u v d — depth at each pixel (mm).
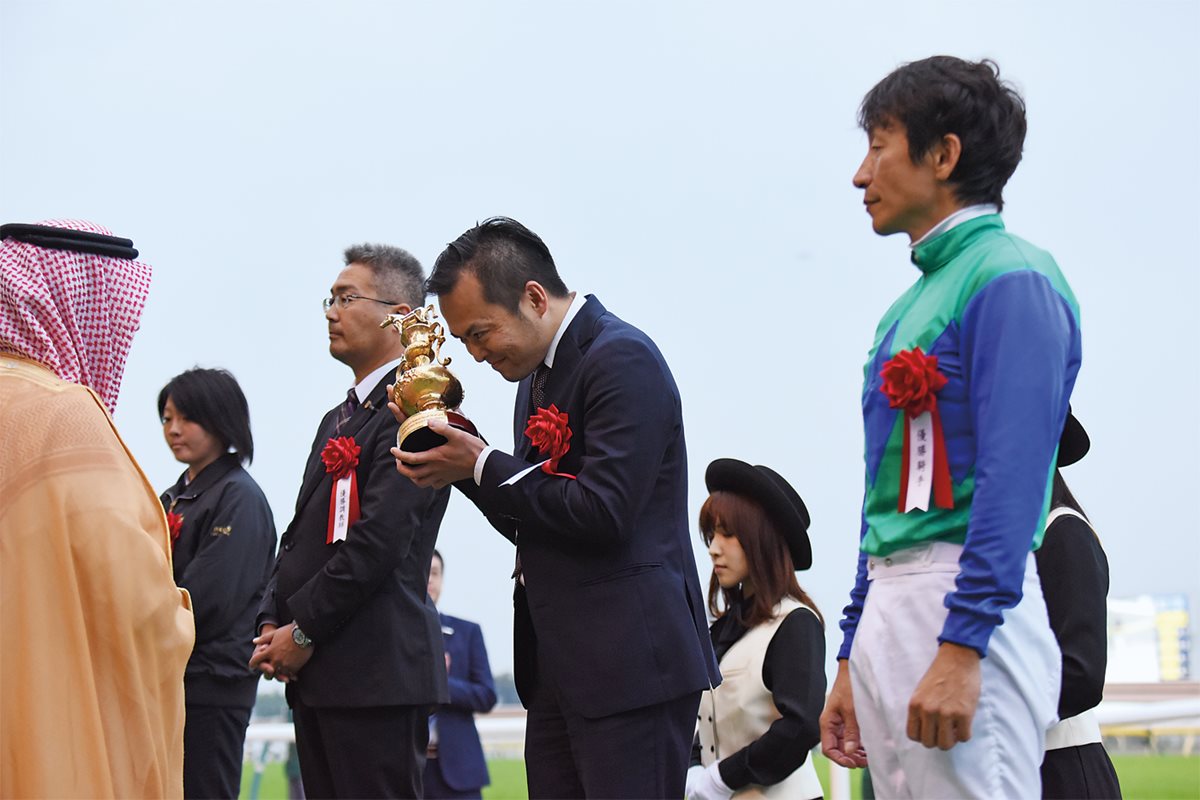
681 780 3303
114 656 2863
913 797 2564
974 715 2490
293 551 4285
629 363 3322
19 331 3088
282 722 7297
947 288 2635
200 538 5066
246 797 7520
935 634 2553
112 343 3248
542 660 3412
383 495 4062
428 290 3441
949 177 2691
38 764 2771
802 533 4250
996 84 2715
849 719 2846
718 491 4344
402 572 4184
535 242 3492
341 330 4535
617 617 3248
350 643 4070
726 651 4285
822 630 4203
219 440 5266
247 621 4992
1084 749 3428
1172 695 8234
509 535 3506
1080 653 3271
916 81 2715
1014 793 2508
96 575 2863
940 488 2557
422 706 4156
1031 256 2596
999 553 2406
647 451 3252
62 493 2889
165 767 2951
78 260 3203
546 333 3449
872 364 2777
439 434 3340
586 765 3244
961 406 2570
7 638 2840
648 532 3338
